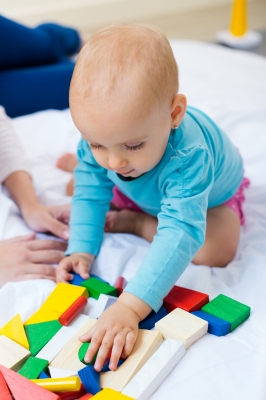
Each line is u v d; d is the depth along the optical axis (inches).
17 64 60.3
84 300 31.7
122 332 27.9
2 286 34.8
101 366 26.6
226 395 25.1
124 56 29.1
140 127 28.6
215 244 36.5
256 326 30.0
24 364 27.7
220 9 129.1
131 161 30.0
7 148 44.2
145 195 35.6
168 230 31.2
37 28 66.7
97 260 36.9
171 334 28.5
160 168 32.9
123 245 38.5
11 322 30.5
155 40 30.5
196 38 114.9
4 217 40.2
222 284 33.6
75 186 39.0
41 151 49.5
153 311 30.9
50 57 62.7
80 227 37.4
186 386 25.8
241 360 27.2
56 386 25.5
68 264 35.7
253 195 43.8
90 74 29.0
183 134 33.2
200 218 31.7
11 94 57.9
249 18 125.4
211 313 30.4
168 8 123.4
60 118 54.4
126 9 117.1
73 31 69.3
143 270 30.4
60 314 30.9
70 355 28.3
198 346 28.5
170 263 30.3
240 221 40.9
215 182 36.7
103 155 30.1
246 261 35.4
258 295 32.3
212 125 38.1
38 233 41.1
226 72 62.6
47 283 34.1
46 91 59.7
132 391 25.2
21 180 43.2
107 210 39.0
